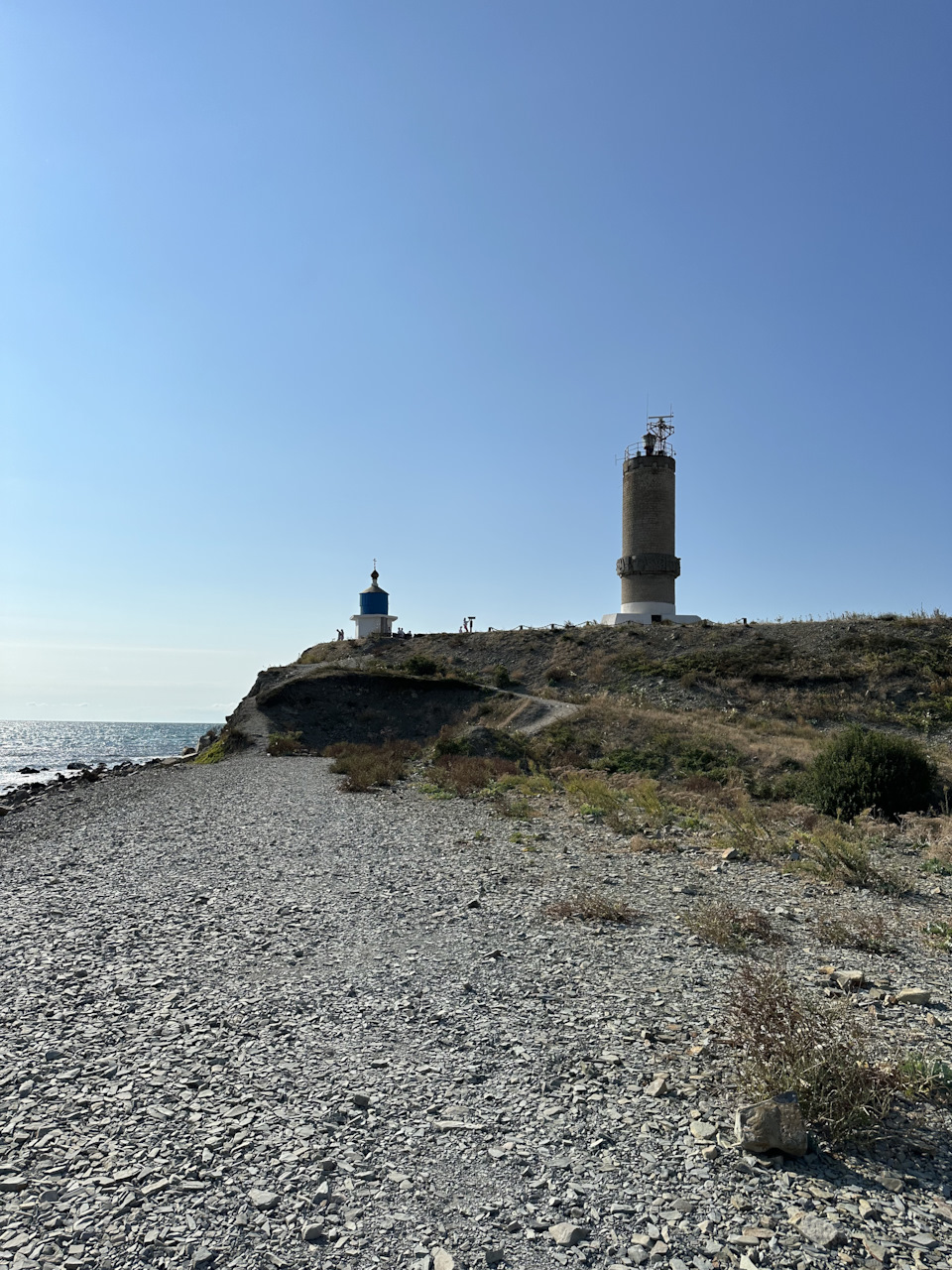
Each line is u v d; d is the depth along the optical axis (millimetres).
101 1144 5355
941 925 10859
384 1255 4262
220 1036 7129
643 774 31891
